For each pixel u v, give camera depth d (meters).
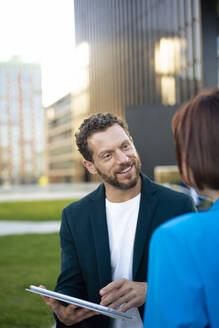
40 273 5.07
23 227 9.80
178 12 30.14
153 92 34.91
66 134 71.81
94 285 1.54
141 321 1.48
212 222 0.73
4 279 4.79
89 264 1.55
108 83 44.28
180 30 30.06
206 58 27.75
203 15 27.62
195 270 0.69
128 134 1.53
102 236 1.53
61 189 32.72
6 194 26.42
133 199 1.54
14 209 14.95
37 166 94.62
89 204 1.61
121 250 1.54
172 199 1.52
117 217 1.55
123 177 1.44
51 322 3.29
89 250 1.56
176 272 0.69
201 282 0.68
